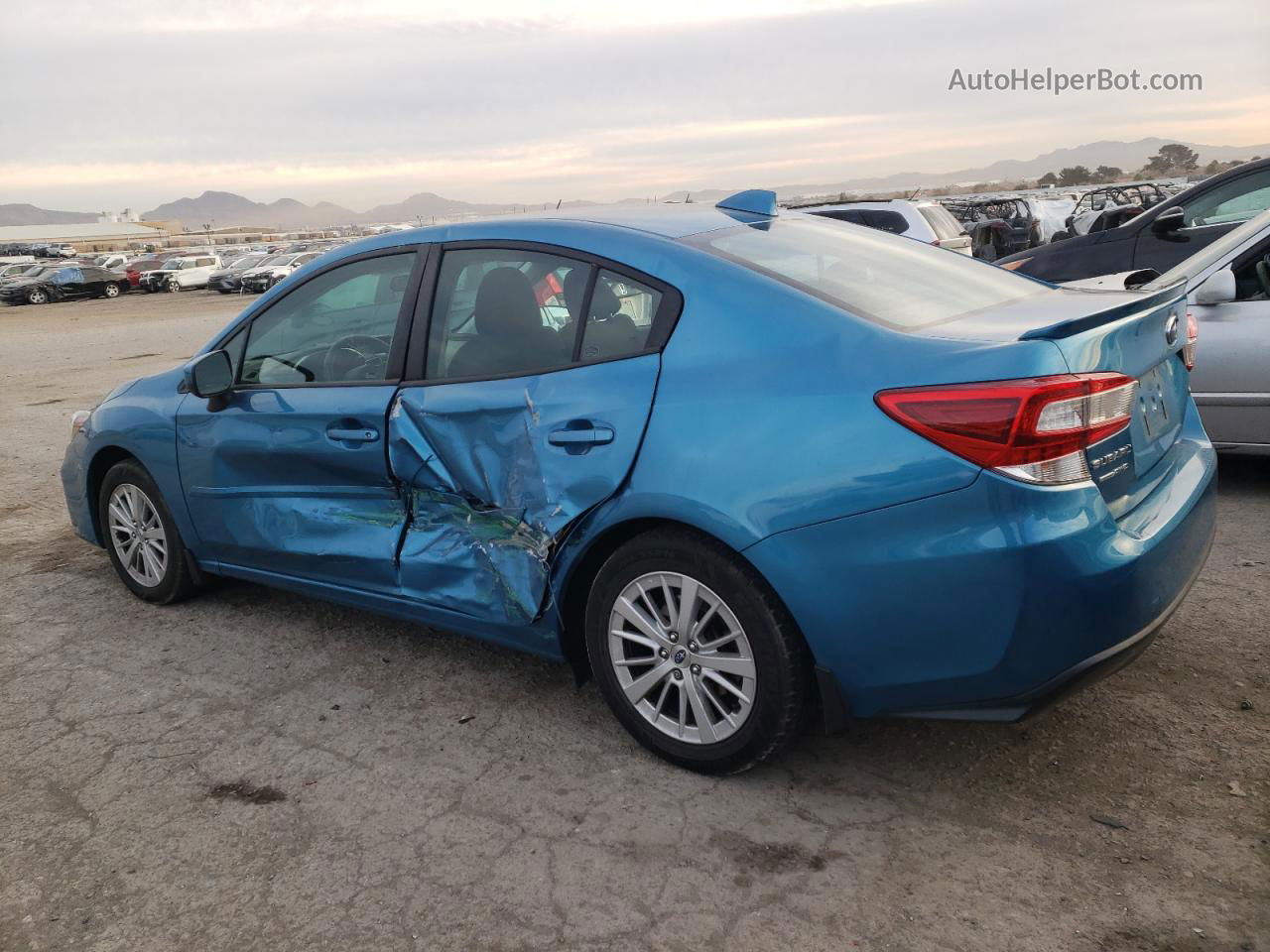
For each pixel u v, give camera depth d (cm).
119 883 256
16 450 868
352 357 351
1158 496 268
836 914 231
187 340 2053
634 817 273
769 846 258
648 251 291
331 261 366
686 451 265
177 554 433
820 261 303
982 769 287
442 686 359
